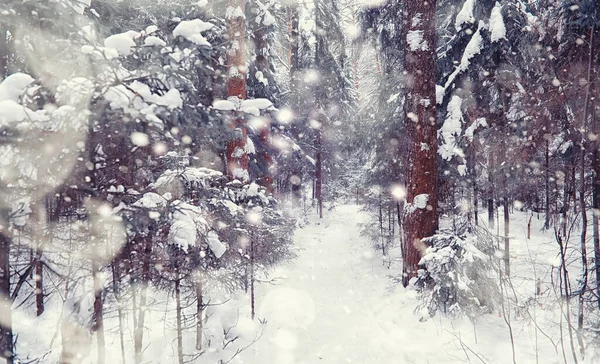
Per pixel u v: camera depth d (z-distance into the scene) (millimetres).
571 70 7043
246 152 7793
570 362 5043
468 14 9273
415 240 8109
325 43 18328
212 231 5453
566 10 6758
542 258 9273
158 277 5203
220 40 7535
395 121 11258
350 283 10227
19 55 4082
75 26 3652
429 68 8000
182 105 3762
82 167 3910
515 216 15156
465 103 9523
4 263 3699
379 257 12453
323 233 18047
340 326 7383
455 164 9406
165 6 7418
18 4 3418
